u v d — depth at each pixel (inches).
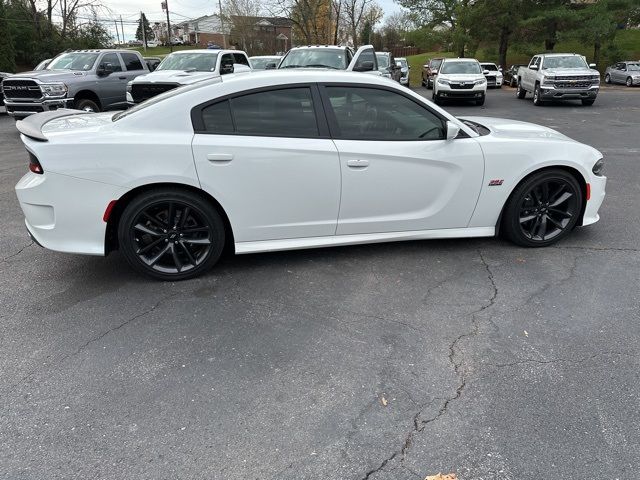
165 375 107.7
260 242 154.8
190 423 93.8
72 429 92.3
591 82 690.8
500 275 154.2
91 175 135.6
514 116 597.9
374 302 138.5
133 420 94.6
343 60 450.9
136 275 156.6
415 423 93.4
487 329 124.5
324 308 135.6
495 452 86.5
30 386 104.3
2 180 286.4
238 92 145.2
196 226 149.3
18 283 151.3
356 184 153.2
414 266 161.3
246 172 144.0
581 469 82.7
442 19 1417.3
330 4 1082.7
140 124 141.7
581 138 425.1
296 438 90.1
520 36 1318.9
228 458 85.8
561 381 104.6
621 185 259.8
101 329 125.8
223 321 129.4
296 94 148.9
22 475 82.1
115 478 81.8
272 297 141.9
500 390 102.1
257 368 110.1
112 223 144.9
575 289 144.5
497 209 168.6
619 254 169.2
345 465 84.3
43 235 139.9
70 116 170.7
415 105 156.1
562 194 172.9
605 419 93.7
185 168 139.7
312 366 110.7
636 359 111.3
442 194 162.1
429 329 124.9
